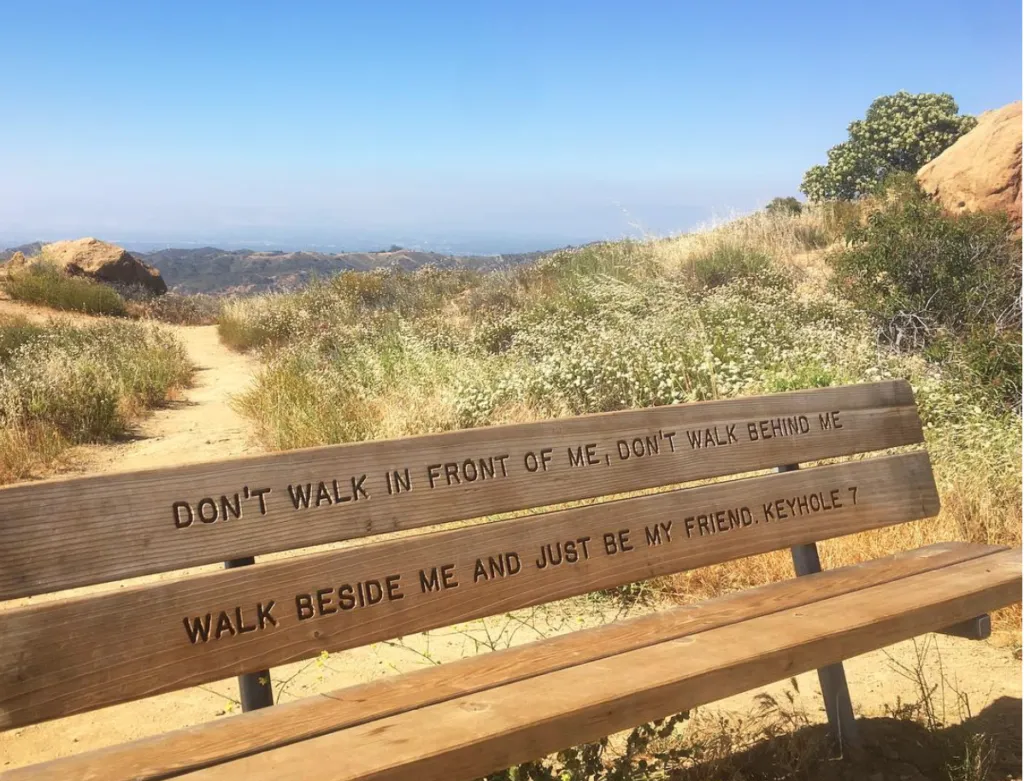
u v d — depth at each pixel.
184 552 2.19
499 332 11.88
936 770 2.82
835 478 3.34
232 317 20.47
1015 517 4.67
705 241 14.62
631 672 2.21
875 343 9.09
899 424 3.60
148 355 13.76
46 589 2.02
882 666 3.58
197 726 1.98
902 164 36.62
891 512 3.46
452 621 2.50
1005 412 6.73
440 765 1.83
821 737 2.93
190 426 9.47
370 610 2.38
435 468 2.58
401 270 20.08
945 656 3.65
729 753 2.85
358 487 2.45
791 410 3.32
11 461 7.13
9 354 13.41
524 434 2.75
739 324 9.10
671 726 2.66
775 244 14.77
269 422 8.10
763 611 2.64
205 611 2.16
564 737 1.99
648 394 7.38
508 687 2.15
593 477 2.84
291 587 2.28
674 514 2.95
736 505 3.08
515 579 2.62
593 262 14.92
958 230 10.54
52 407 8.56
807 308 10.23
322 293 19.14
